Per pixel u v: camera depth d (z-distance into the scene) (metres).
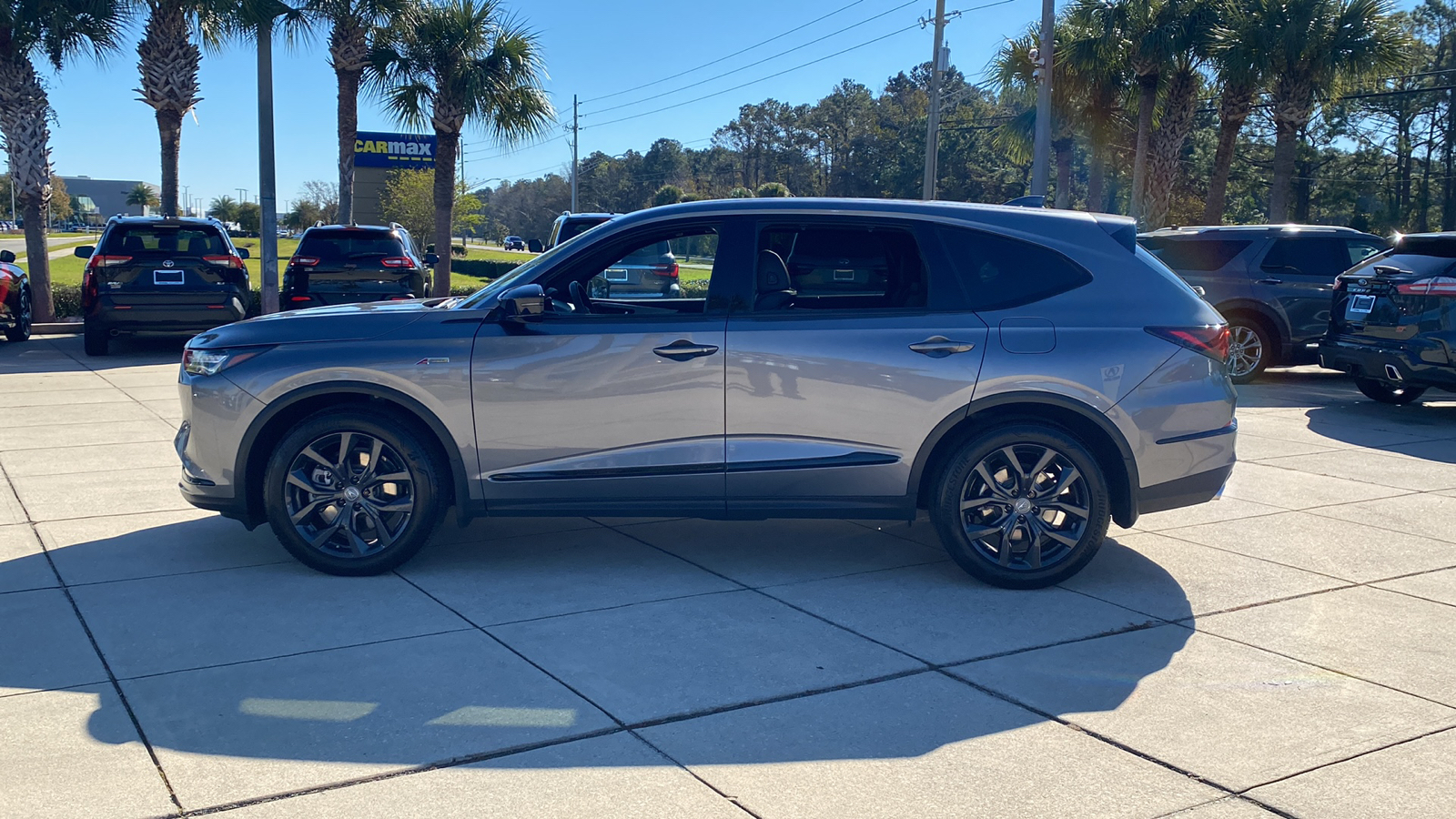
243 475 5.19
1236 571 5.56
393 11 20.31
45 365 13.16
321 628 4.55
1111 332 5.08
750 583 5.26
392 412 5.21
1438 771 3.40
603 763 3.39
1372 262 10.73
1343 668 4.26
